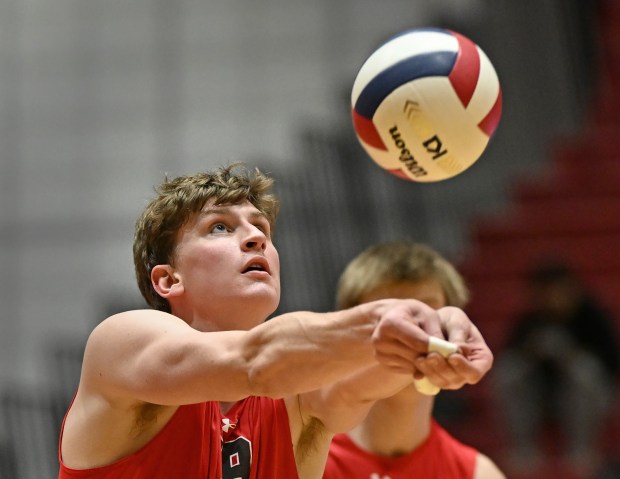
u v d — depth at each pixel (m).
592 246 27.22
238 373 6.15
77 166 34.72
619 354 21.91
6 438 26.64
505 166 29.25
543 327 22.09
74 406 7.50
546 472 21.70
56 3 36.16
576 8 30.56
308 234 28.03
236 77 34.72
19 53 35.84
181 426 7.32
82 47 35.66
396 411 10.56
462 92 8.58
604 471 22.05
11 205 34.56
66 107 35.28
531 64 30.20
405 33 9.03
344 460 10.77
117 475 7.25
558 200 28.27
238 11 35.12
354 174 28.72
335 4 34.50
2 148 35.09
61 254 33.94
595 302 22.20
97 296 33.06
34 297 33.59
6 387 30.64
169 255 8.07
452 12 32.22
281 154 33.56
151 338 6.64
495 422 23.58
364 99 8.84
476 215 28.58
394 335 5.43
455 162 8.78
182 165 34.25
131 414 7.15
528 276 26.98
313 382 5.98
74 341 31.89
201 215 7.98
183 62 35.03
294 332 6.00
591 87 30.20
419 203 28.66
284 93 34.22
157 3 35.59
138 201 34.09
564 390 21.83
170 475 7.26
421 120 8.56
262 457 7.77
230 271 7.78
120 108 35.03
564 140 29.47
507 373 22.28
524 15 30.59
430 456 10.91
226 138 34.22
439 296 10.69
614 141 29.16
